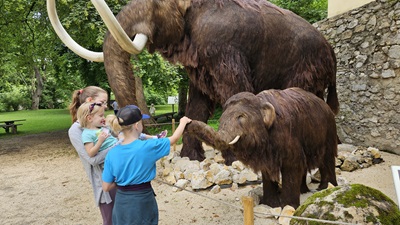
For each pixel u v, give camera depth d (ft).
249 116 10.27
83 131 8.95
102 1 12.78
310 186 15.01
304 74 16.48
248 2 15.80
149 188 7.92
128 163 7.61
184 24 15.58
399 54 20.67
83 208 14.37
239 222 11.93
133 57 31.27
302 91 12.26
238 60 14.82
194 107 19.01
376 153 19.47
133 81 15.17
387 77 21.52
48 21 34.27
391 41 21.15
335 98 19.24
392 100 21.33
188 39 15.71
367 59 22.89
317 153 11.93
